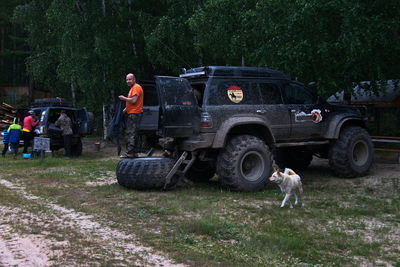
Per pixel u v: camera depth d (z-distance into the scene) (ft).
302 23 34.73
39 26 72.49
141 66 69.46
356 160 29.14
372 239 14.69
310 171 32.19
